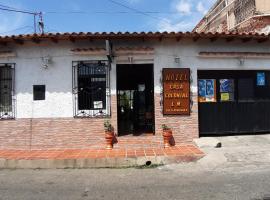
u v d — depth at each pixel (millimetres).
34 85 10266
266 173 7277
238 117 10828
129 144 10047
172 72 10312
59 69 10258
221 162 8383
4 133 10281
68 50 10250
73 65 10242
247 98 10906
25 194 6215
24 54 10312
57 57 10258
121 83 11633
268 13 13594
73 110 10211
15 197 6027
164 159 8562
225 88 10789
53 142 10188
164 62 10305
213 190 6117
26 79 10289
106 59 10203
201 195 5836
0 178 7566
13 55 10234
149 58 10250
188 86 10344
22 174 7934
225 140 10273
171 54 10328
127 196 5941
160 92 10281
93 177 7488
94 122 10172
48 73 10266
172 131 10250
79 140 10156
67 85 10242
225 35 9875
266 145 9672
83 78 10312
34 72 10297
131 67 10820
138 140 10195
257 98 10969
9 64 10320
